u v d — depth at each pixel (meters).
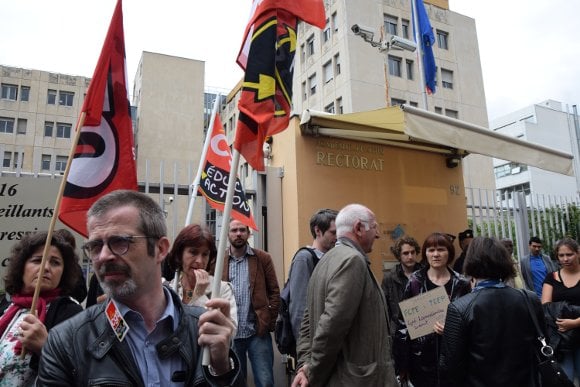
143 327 1.62
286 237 5.84
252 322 4.40
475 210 7.66
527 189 45.41
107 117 2.96
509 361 2.61
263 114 2.22
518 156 6.33
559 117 51.69
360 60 26.92
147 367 1.56
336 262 2.80
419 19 10.22
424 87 9.43
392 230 6.43
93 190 2.87
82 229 2.81
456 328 2.73
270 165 6.39
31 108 35.03
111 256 1.55
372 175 6.45
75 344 1.54
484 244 2.87
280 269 5.75
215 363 1.55
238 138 2.14
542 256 6.73
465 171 29.84
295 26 2.50
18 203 4.28
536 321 2.70
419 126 5.34
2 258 4.12
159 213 1.72
